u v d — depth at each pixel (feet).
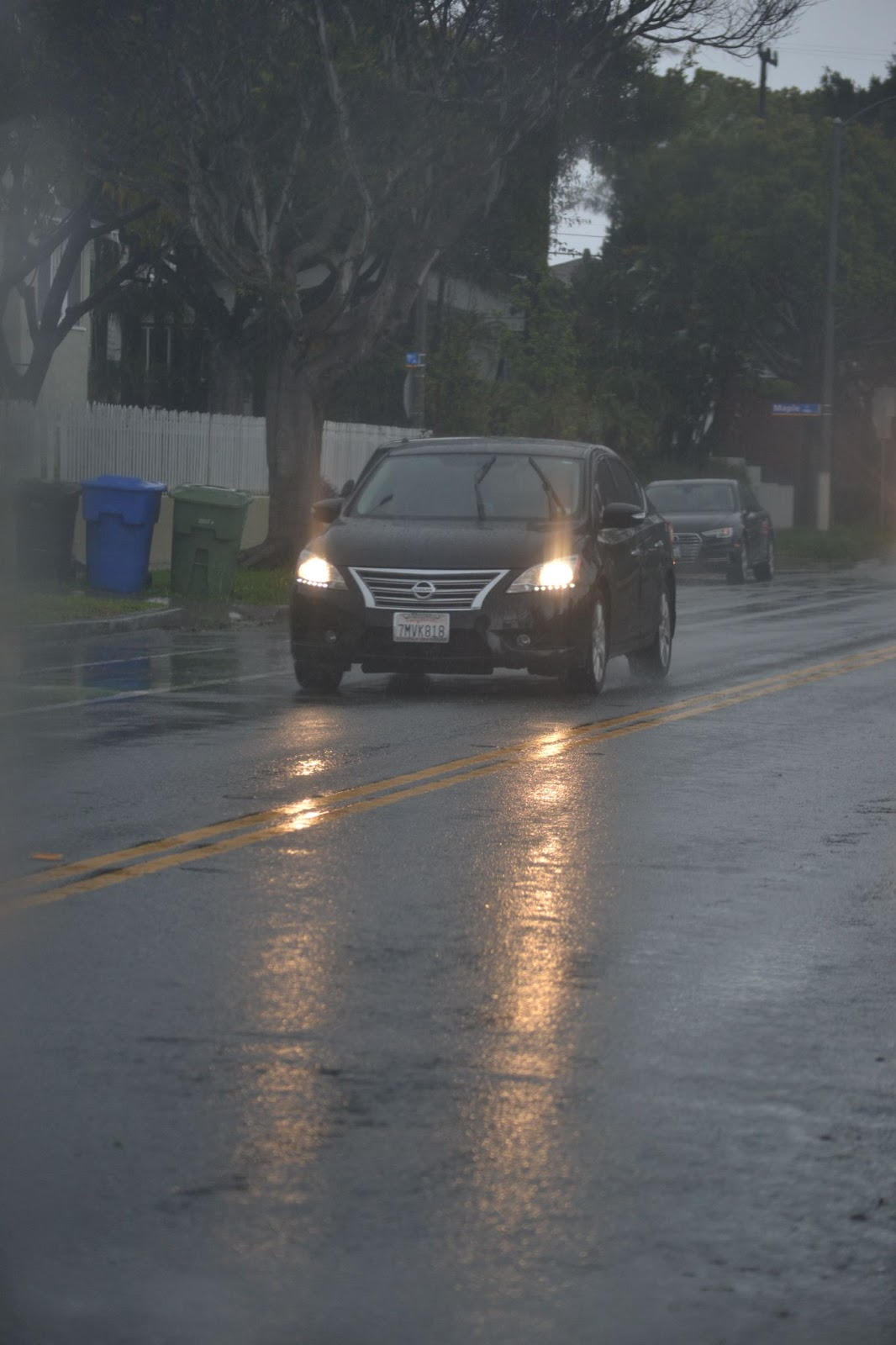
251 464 231.09
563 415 317.42
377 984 47.60
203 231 199.82
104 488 174.40
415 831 68.13
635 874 61.62
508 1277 29.78
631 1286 29.48
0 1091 38.83
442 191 202.08
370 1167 34.63
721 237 385.91
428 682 117.91
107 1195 33.12
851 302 385.91
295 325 207.31
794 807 74.84
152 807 71.87
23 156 191.11
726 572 247.50
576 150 222.07
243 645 143.13
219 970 48.73
